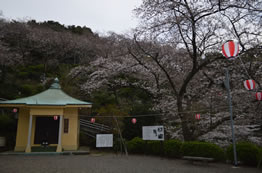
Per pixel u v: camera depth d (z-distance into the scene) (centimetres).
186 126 1127
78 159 1020
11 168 752
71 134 1345
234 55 734
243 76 1124
